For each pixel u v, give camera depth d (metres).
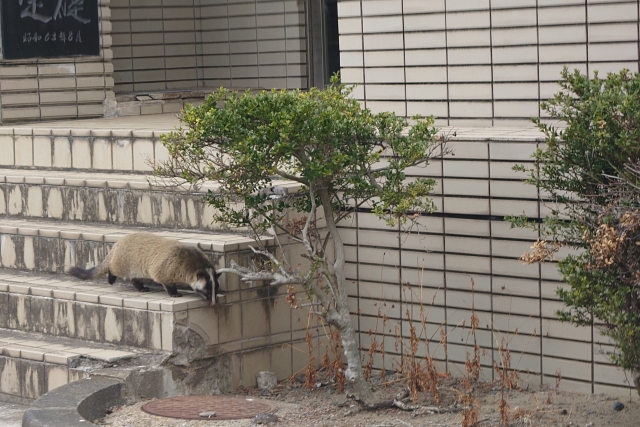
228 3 13.69
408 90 8.96
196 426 6.56
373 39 9.11
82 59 12.08
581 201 6.22
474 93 8.58
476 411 6.66
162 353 7.49
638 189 5.43
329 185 6.82
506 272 7.63
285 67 13.20
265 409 7.01
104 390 6.98
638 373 6.21
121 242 8.05
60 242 8.90
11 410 7.69
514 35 8.29
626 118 5.53
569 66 8.04
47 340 8.16
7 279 8.84
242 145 6.06
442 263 7.98
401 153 6.45
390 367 8.38
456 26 8.59
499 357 7.72
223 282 7.74
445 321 8.01
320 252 7.55
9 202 9.91
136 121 11.41
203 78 14.07
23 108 11.59
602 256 5.39
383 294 8.38
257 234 7.25
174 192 8.63
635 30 7.69
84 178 9.45
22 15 11.52
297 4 12.94
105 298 7.85
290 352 8.21
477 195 7.71
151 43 13.62
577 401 7.21
